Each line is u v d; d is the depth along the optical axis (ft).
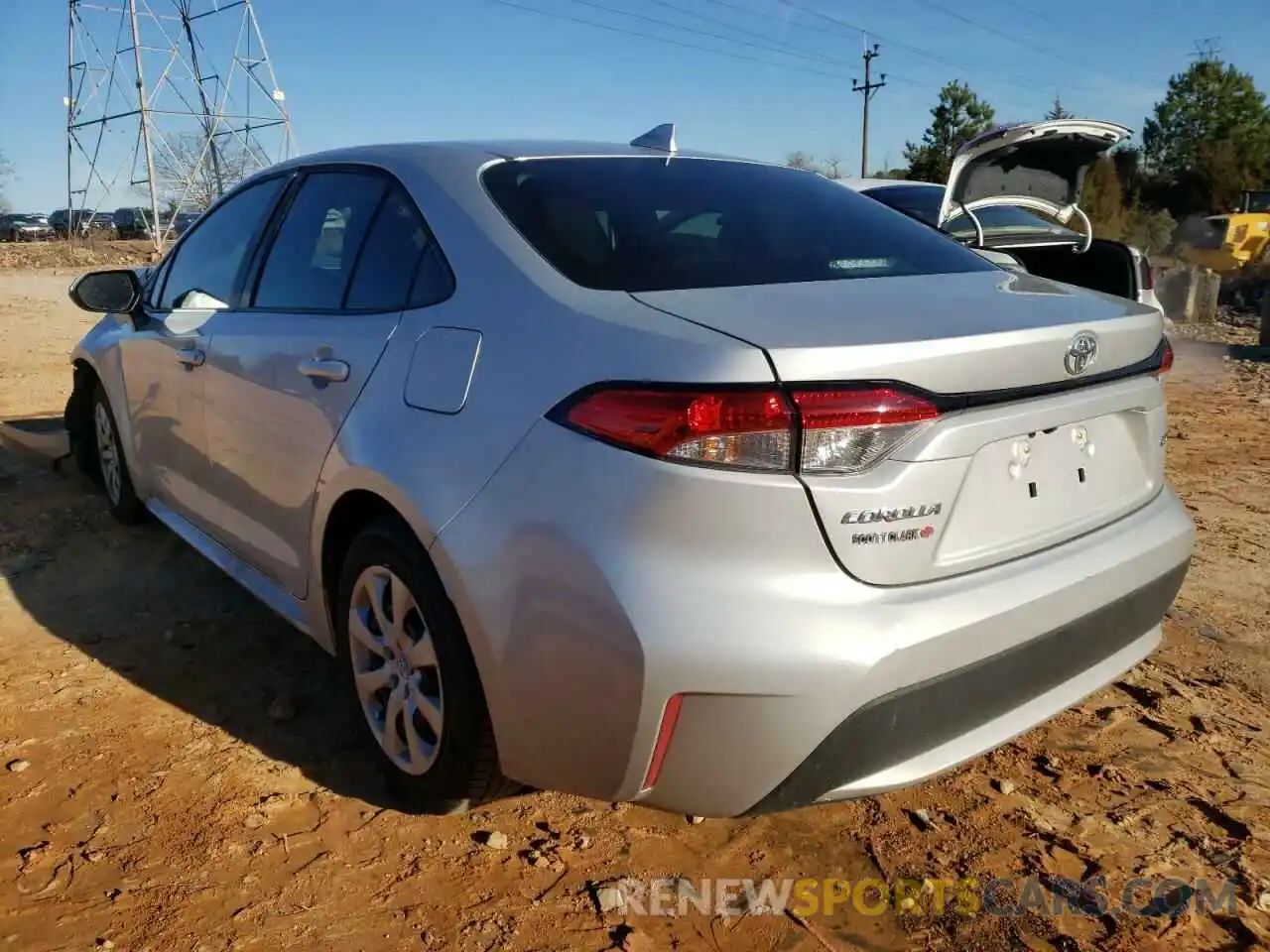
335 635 9.76
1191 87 157.07
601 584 6.65
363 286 9.56
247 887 7.97
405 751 8.82
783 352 6.53
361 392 8.84
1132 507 8.71
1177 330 50.47
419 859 8.36
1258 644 12.75
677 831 8.87
